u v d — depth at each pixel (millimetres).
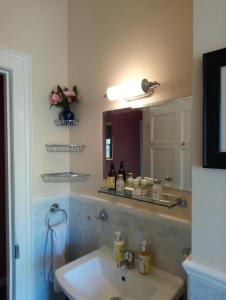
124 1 1333
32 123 1511
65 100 1547
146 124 1224
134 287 1156
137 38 1270
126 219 1335
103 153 1461
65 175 1626
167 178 1142
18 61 1434
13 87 1408
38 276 1553
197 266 744
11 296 1461
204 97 708
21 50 1459
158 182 1147
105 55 1439
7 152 1435
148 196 1189
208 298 729
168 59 1140
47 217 1600
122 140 1339
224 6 694
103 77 1454
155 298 987
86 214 1576
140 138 1248
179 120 1095
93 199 1521
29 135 1483
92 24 1521
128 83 1264
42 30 1565
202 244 744
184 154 1079
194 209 760
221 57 675
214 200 715
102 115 1464
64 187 1698
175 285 1070
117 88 1274
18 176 1435
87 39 1555
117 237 1284
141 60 1252
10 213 1441
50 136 1618
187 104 1068
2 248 2285
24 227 1468
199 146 744
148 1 1220
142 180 1219
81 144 1617
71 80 1680
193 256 765
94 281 1246
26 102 1468
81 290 1163
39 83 1552
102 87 1463
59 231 1612
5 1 1387
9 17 1404
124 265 1248
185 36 1077
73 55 1661
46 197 1595
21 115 1444
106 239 1450
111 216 1417
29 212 1489
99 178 1492
